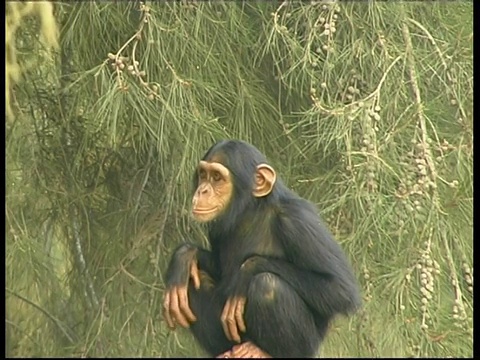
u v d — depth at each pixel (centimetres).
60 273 1639
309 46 1306
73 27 1362
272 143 1413
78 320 1571
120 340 1495
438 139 1326
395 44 1366
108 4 1363
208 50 1358
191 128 1312
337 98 1366
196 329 1113
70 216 1513
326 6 1327
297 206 1084
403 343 1376
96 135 1436
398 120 1311
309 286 1037
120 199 1505
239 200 1077
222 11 1386
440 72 1380
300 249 1049
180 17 1348
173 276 1066
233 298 1027
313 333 1053
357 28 1364
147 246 1495
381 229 1315
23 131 1445
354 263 1362
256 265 1041
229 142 1092
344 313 1050
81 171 1488
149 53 1324
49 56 1389
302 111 1397
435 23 1428
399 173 1323
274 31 1346
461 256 1384
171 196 1408
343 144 1352
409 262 1333
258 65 1408
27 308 1563
